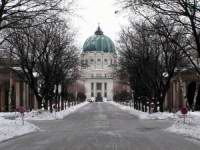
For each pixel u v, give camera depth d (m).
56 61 56.81
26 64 51.44
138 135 24.41
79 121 44.25
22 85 75.00
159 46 53.62
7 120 35.94
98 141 20.56
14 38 46.34
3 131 24.92
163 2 25.64
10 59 51.97
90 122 41.97
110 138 22.28
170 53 52.41
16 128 27.61
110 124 37.88
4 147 18.38
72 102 127.25
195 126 29.22
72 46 69.25
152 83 55.91
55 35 54.56
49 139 22.02
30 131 28.03
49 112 52.28
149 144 19.20
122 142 20.06
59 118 50.56
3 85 66.69
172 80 72.94
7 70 61.91
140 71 57.38
